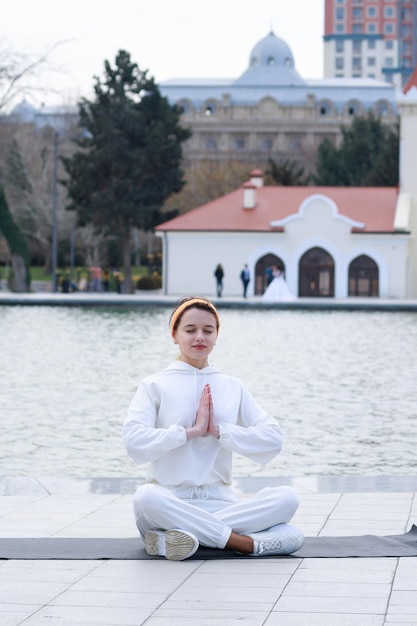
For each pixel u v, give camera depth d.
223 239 65.31
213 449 7.69
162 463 7.66
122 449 14.73
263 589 6.65
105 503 10.05
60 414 17.73
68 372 23.66
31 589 6.69
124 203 70.25
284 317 44.84
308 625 5.89
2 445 15.00
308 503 10.07
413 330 36.75
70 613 6.18
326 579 6.88
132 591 6.62
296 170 139.12
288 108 164.38
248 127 163.38
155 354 27.59
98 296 59.41
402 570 7.10
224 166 115.38
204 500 7.69
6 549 7.77
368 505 9.95
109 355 27.31
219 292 61.41
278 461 13.91
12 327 36.91
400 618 6.00
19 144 94.81
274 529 7.64
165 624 5.96
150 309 49.88
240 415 7.86
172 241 65.75
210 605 6.31
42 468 13.38
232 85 167.38
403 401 19.42
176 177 73.00
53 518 9.28
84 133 114.19
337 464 13.70
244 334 34.44
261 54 179.50
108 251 92.25
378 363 25.81
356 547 7.84
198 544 7.44
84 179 71.88
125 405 18.73
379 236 63.78
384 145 86.19
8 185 89.81
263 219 66.00
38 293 64.38
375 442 15.29
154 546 7.49
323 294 64.69
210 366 7.89
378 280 64.19
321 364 25.45
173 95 166.38
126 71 72.31
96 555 7.56
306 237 64.44
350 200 67.75
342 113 164.25
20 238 63.81
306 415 17.75
